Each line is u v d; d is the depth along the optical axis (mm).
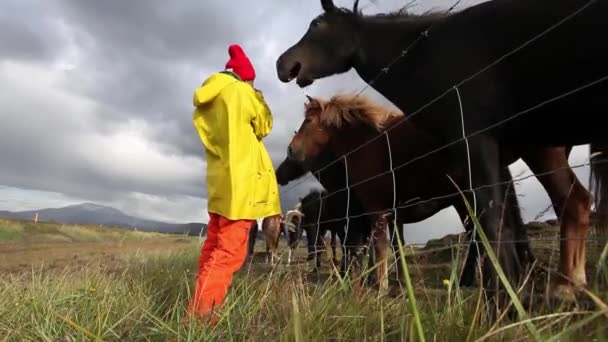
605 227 3588
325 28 4625
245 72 3889
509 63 3062
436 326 2107
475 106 3156
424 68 3619
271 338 2561
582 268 3695
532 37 2982
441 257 5586
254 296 3457
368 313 2629
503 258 2842
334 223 7660
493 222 2934
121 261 8391
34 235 26250
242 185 3471
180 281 4141
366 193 5934
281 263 4043
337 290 2844
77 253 12867
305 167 7758
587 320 1400
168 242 17047
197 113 3723
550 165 3887
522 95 3057
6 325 3098
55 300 3363
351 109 5984
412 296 1594
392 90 4051
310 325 2396
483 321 2131
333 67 4629
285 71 4766
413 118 3785
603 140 3158
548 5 2963
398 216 5879
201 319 2957
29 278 5668
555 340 1462
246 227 3549
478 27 3289
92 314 3154
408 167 5598
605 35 2725
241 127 3562
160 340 2719
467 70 3260
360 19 4520
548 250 5582
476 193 3064
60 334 2875
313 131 6504
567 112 2977
